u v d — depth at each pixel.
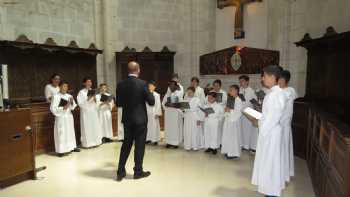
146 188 3.97
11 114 4.01
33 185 4.12
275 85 3.33
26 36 6.52
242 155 5.66
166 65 8.66
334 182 2.76
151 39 8.94
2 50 5.86
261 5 7.92
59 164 5.09
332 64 5.50
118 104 4.26
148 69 8.48
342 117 4.98
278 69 3.30
